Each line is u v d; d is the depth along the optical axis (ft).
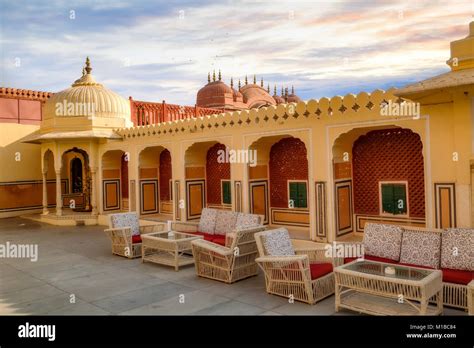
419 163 20.34
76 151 40.68
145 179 33.01
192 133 27.66
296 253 17.65
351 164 22.43
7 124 40.24
